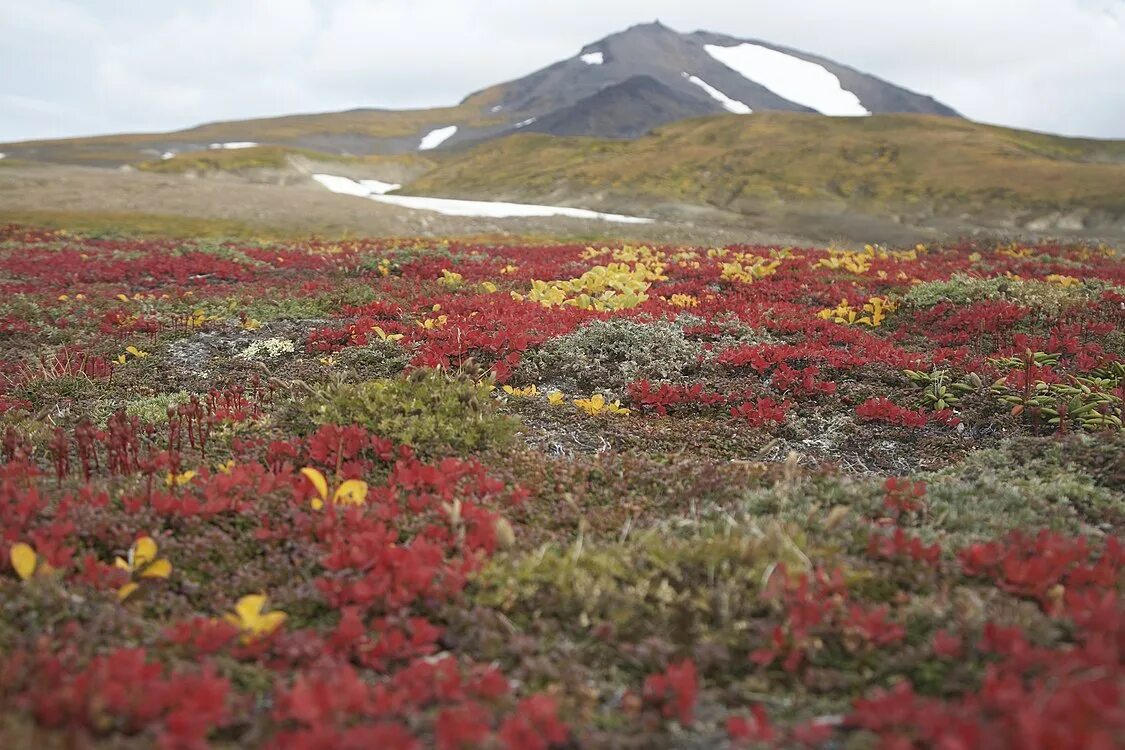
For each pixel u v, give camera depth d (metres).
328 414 8.30
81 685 3.57
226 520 5.93
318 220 58.22
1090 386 10.28
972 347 13.44
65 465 7.11
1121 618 3.92
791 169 102.44
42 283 20.33
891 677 3.99
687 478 7.39
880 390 10.88
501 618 4.55
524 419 9.72
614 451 8.61
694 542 5.33
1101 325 13.58
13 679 3.69
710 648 4.24
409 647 4.28
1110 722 2.89
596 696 3.96
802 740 3.48
